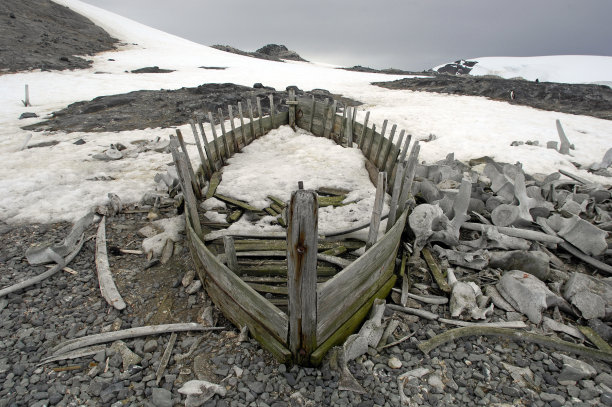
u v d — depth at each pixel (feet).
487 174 24.25
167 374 11.45
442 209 19.74
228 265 13.66
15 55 82.84
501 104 61.21
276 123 35.27
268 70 117.70
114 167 29.96
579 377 11.07
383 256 13.61
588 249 16.88
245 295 11.69
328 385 10.69
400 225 15.17
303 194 8.45
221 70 108.68
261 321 11.47
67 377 11.43
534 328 13.15
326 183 23.66
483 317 13.43
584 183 26.20
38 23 118.32
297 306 9.87
